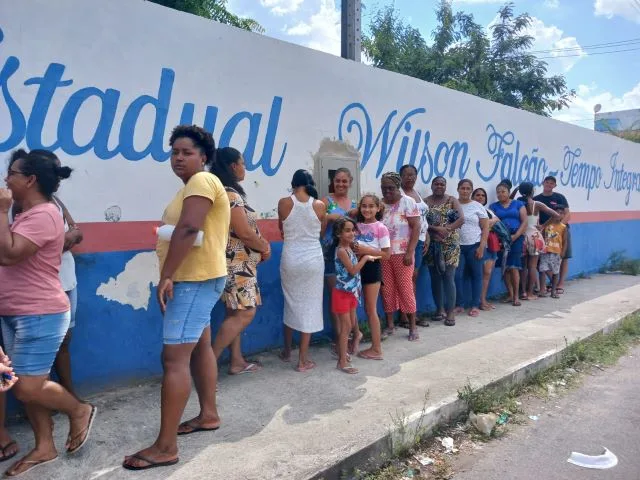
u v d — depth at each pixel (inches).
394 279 226.1
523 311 289.4
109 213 156.0
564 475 130.6
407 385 170.6
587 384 195.5
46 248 110.9
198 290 118.4
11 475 112.6
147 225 163.9
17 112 138.5
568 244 341.4
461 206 266.1
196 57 172.4
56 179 115.7
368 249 187.9
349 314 184.7
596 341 238.7
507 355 204.4
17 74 137.9
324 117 215.0
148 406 150.5
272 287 202.4
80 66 148.0
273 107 195.8
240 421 141.9
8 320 111.6
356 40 239.1
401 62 750.5
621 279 414.9
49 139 144.1
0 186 136.6
